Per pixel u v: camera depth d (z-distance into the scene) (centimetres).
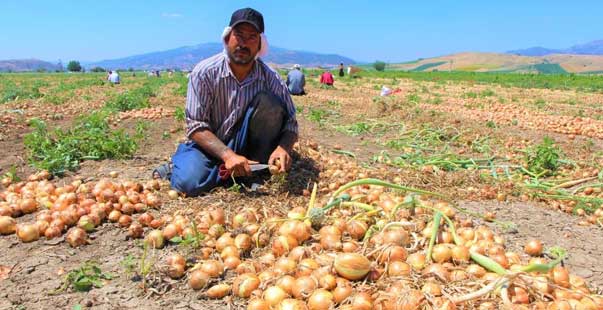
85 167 287
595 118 645
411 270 128
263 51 225
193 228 167
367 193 218
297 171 254
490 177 272
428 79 2005
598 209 219
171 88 1048
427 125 463
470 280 124
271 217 177
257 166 218
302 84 863
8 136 394
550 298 120
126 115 501
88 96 824
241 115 230
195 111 222
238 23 209
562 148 404
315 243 150
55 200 207
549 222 204
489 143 410
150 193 210
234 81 224
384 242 145
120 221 184
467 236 158
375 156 330
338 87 1212
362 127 453
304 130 446
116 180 253
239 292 132
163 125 459
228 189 217
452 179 259
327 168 272
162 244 165
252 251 159
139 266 153
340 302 120
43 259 159
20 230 170
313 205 179
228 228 177
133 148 323
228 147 220
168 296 138
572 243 181
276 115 228
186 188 216
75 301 135
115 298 136
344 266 126
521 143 417
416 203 169
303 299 123
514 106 773
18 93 857
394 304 112
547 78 2019
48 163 265
